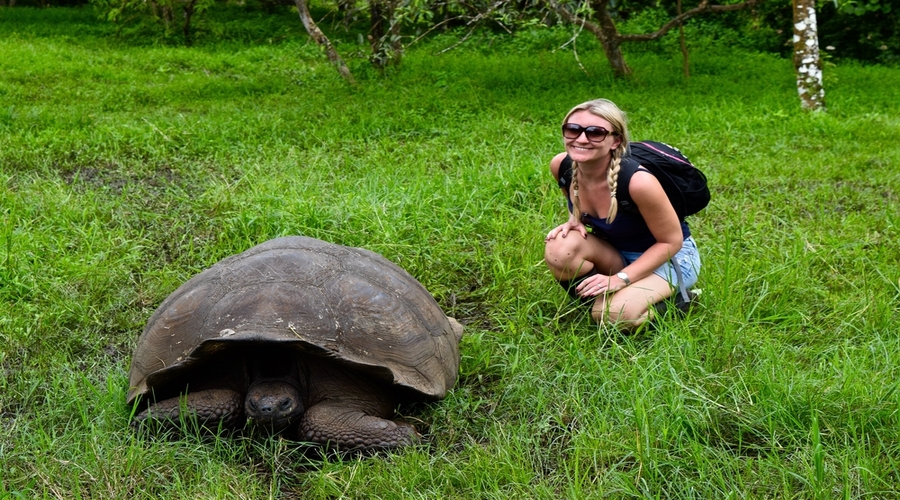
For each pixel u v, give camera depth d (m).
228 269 2.71
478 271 4.08
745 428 2.55
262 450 2.49
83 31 13.48
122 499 2.29
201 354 2.41
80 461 2.44
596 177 3.20
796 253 3.95
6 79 8.73
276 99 8.23
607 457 2.46
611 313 3.20
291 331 2.44
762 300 3.51
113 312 3.61
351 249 2.99
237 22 14.45
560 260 3.37
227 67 10.66
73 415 2.73
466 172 5.32
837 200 5.00
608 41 9.02
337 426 2.46
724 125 6.88
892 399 2.61
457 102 7.58
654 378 2.80
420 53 11.41
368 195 4.82
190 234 4.48
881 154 6.06
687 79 9.02
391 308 2.64
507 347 3.20
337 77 9.26
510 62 10.45
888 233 4.39
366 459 2.45
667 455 2.41
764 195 5.10
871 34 12.10
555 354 3.12
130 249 4.22
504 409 2.81
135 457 2.41
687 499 2.25
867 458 2.36
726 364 2.94
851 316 3.35
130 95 8.27
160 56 10.96
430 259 4.10
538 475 2.43
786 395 2.63
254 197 4.81
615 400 2.71
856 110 7.86
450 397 2.80
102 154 5.92
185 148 6.12
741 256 4.00
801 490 2.30
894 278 3.76
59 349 3.25
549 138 6.35
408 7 7.40
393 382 2.48
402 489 2.29
